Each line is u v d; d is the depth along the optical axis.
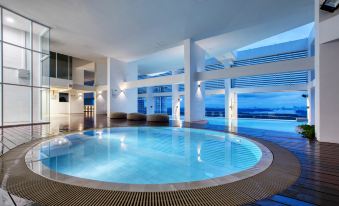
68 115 15.05
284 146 4.10
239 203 1.72
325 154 3.42
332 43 4.47
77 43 10.60
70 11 7.10
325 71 4.54
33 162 3.03
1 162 2.98
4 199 1.78
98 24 8.18
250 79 14.20
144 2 6.52
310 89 9.11
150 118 10.05
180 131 7.39
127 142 5.72
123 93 14.49
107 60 13.85
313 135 5.09
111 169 3.46
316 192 1.92
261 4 6.81
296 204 1.70
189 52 9.88
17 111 8.48
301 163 2.89
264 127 7.98
